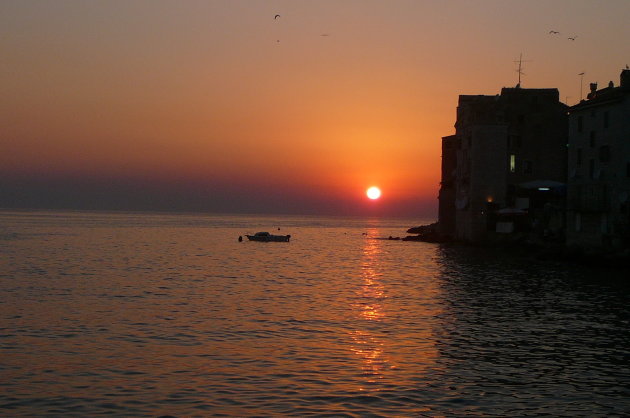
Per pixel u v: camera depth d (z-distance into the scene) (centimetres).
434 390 2972
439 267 8881
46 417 2586
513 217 11994
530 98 12450
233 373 3203
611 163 8850
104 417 2592
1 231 19575
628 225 8512
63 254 11069
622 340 4041
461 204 12838
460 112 13300
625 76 8925
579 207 9431
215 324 4466
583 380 3158
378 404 2769
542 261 9362
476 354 3644
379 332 4234
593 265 8494
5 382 3019
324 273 8300
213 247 14088
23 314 4750
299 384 3034
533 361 3503
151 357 3500
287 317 4775
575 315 4912
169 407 2705
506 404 2794
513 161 12400
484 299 5753
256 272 8388
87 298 5662
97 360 3425
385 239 18238
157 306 5238
